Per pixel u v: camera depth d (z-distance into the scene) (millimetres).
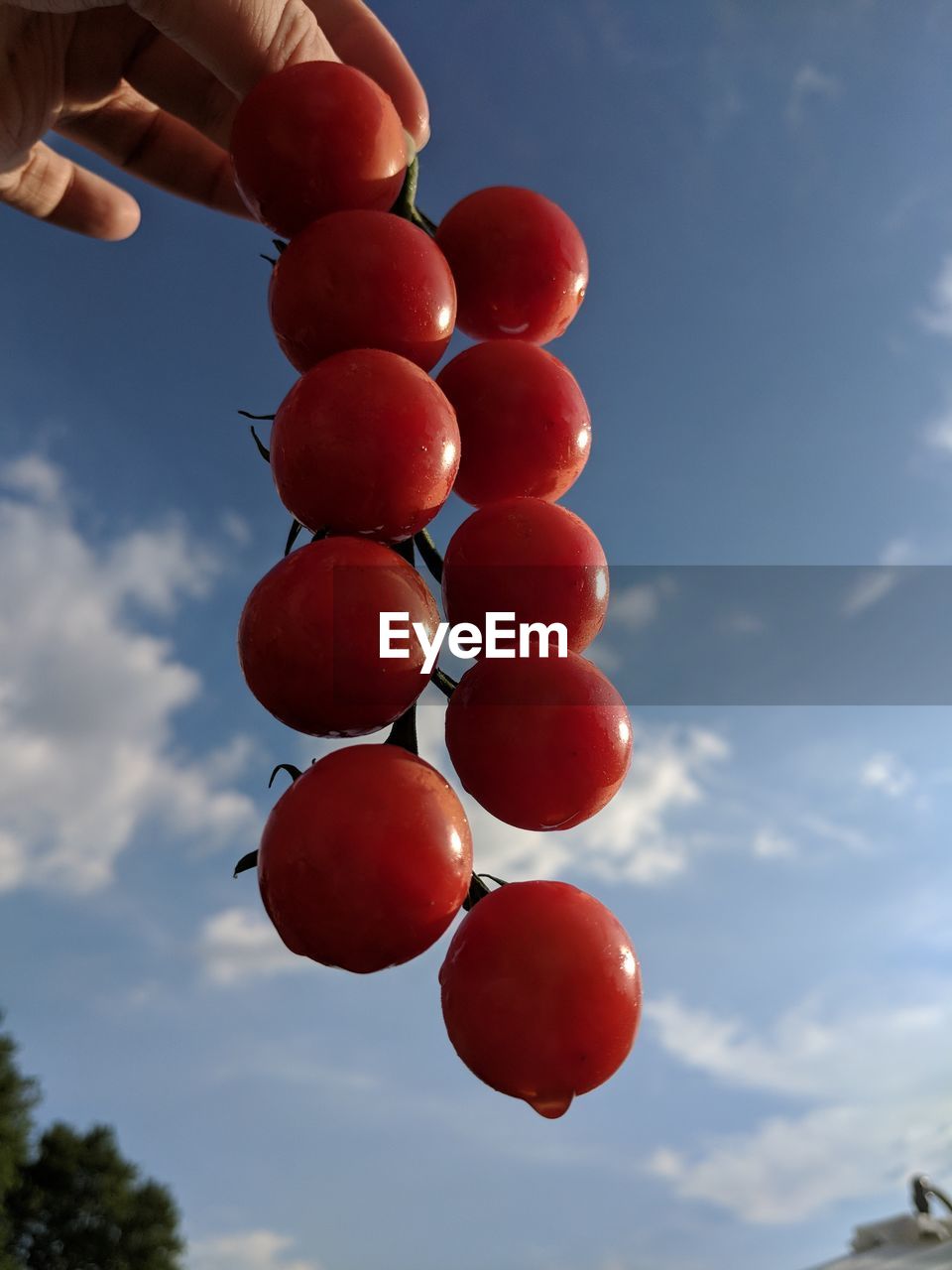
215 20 206
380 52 276
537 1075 123
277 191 156
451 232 173
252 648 129
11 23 256
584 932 127
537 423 158
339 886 119
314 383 135
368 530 137
